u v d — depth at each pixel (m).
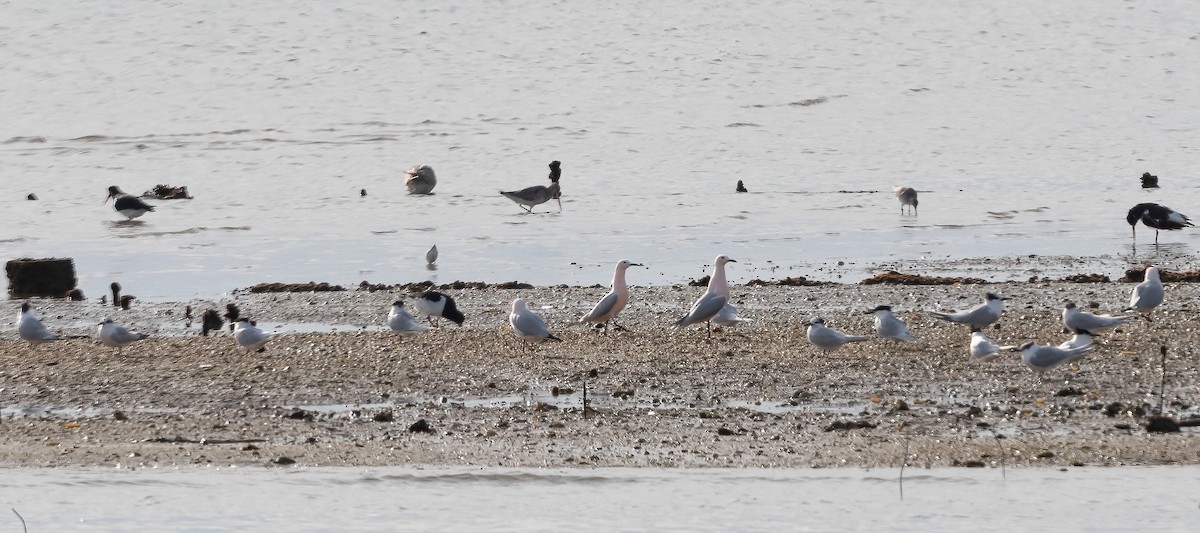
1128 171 46.06
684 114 60.66
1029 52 78.25
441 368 18.36
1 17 80.75
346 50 76.38
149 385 17.69
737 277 27.55
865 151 50.91
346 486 13.29
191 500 12.86
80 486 13.33
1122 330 20.17
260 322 23.22
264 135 55.38
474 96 65.25
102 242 32.88
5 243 32.94
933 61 75.69
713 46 77.69
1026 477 13.38
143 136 55.38
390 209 37.88
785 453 14.30
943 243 32.31
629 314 23.17
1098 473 13.52
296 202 39.28
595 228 34.50
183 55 74.50
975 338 17.98
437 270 29.00
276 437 15.11
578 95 65.50
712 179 43.84
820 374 17.78
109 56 73.88
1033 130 57.28
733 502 12.73
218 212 37.62
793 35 81.19
